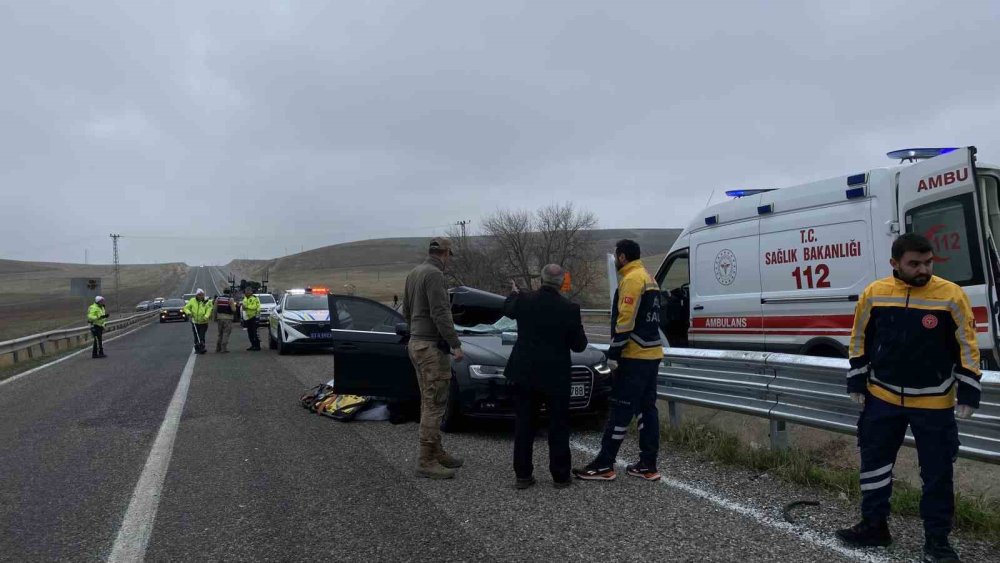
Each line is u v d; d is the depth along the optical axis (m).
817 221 7.11
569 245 44.56
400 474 5.54
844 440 6.13
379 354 7.51
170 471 5.77
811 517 4.26
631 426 6.71
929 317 3.54
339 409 7.88
